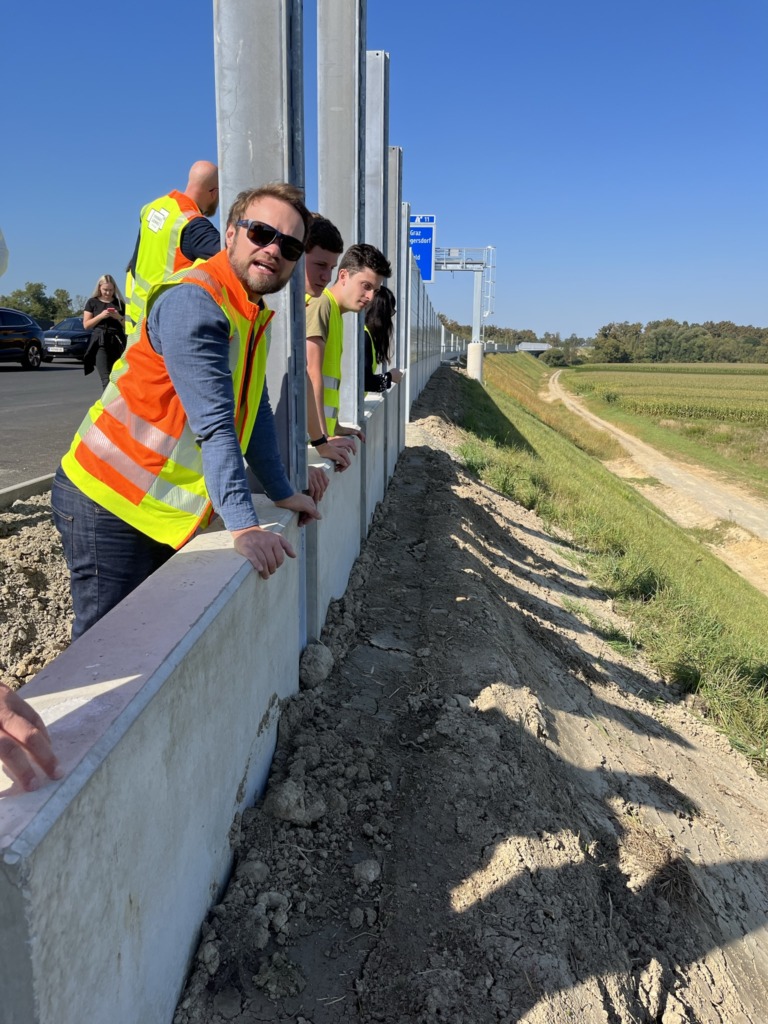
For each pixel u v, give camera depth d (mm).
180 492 2262
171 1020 1819
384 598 4859
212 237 2699
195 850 1945
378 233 7258
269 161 2936
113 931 1430
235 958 2014
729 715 6418
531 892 2551
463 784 2965
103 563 2312
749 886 4070
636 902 3215
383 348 6418
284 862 2359
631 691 6211
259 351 2363
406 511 7336
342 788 2779
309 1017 1968
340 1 5012
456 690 3736
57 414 9914
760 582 19812
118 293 6965
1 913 1098
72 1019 1274
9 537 4230
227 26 2867
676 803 4449
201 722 1920
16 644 3494
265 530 2480
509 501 10844
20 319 18562
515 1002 2160
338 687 3557
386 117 7141
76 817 1239
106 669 1576
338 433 4754
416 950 2230
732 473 33188
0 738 1159
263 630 2543
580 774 3988
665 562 11609
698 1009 2791
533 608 6480
